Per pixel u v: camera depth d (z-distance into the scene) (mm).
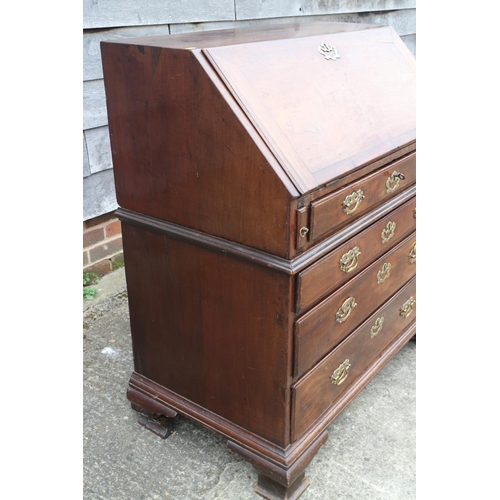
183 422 1904
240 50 1326
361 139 1432
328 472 1700
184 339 1648
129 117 1455
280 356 1425
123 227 1639
